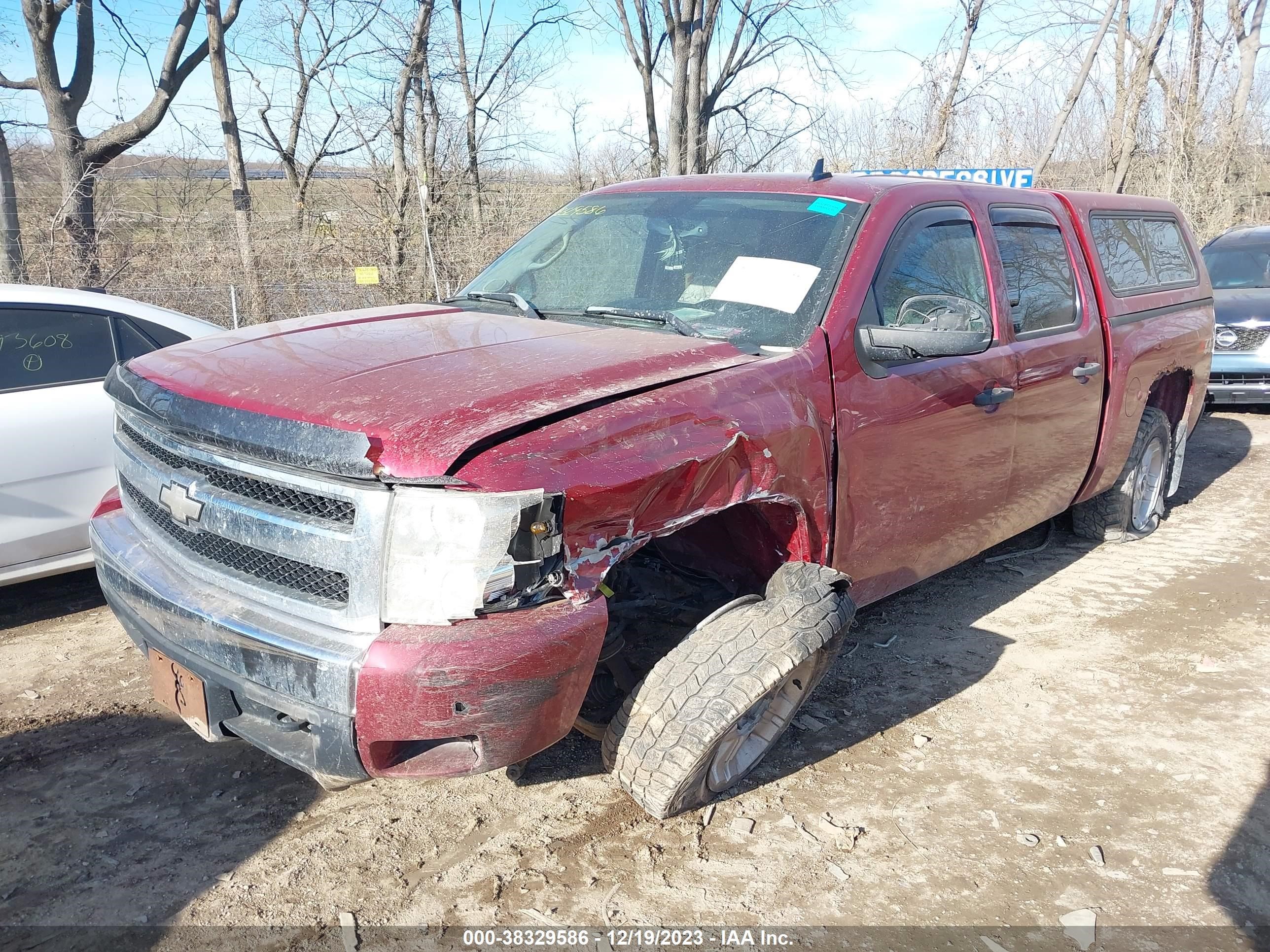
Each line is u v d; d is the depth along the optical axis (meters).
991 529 4.33
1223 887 2.89
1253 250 10.85
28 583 5.11
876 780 3.40
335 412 2.49
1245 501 7.08
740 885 2.83
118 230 12.70
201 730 2.76
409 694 2.31
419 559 2.34
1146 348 5.31
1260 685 4.19
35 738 3.55
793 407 3.06
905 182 3.98
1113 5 18.03
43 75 14.19
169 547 2.86
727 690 2.82
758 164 18.83
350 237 14.01
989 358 4.00
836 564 3.40
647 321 3.47
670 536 3.50
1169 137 20.36
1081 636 4.67
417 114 14.40
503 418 2.45
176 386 2.86
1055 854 3.02
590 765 3.42
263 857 2.90
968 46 19.38
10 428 4.37
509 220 14.21
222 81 12.80
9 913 2.63
